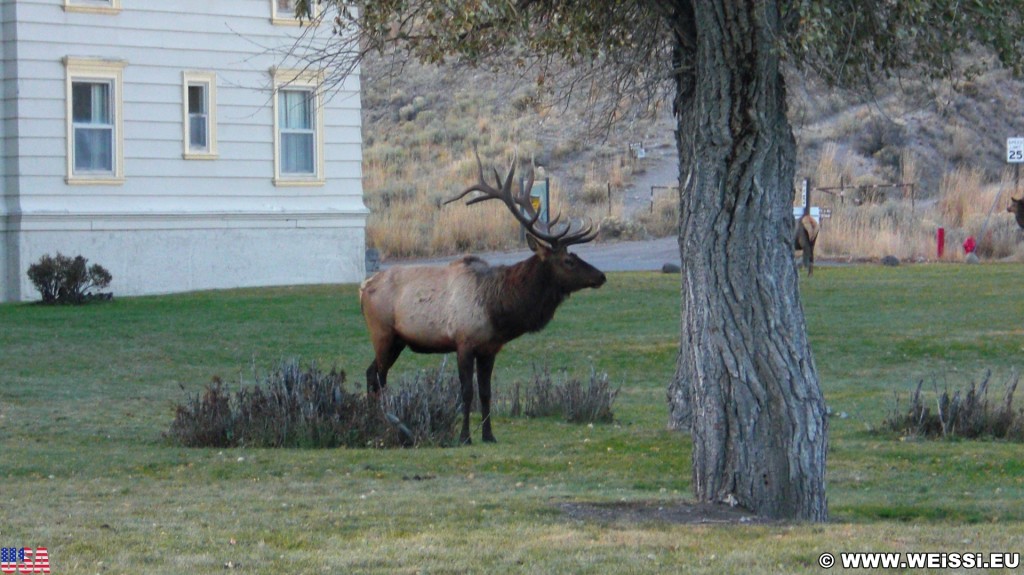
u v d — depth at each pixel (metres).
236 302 67.44
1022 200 73.06
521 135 139.38
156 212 73.19
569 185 127.50
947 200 107.62
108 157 72.12
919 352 52.53
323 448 33.00
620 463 30.69
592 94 31.38
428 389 36.22
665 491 26.89
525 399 41.09
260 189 77.94
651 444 33.09
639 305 65.88
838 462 31.17
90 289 69.00
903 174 122.12
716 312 22.89
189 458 30.81
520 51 27.53
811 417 22.80
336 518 22.75
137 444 33.47
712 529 21.48
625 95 32.00
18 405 40.72
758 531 21.30
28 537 20.95
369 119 158.38
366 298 35.62
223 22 75.38
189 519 22.78
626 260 93.69
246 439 33.38
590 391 39.84
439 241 105.75
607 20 26.23
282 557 19.50
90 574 18.44
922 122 133.00
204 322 60.22
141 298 69.75
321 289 74.69
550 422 38.75
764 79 22.41
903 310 63.00
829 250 96.62
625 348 54.00
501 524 22.14
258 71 76.88
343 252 81.50
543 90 30.70
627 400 44.31
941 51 24.59
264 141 77.75
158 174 73.69
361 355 52.41
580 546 20.16
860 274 80.06
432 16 22.98
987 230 96.19
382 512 23.42
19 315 61.94
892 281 75.19
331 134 80.75
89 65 70.62
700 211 22.98
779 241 22.78
